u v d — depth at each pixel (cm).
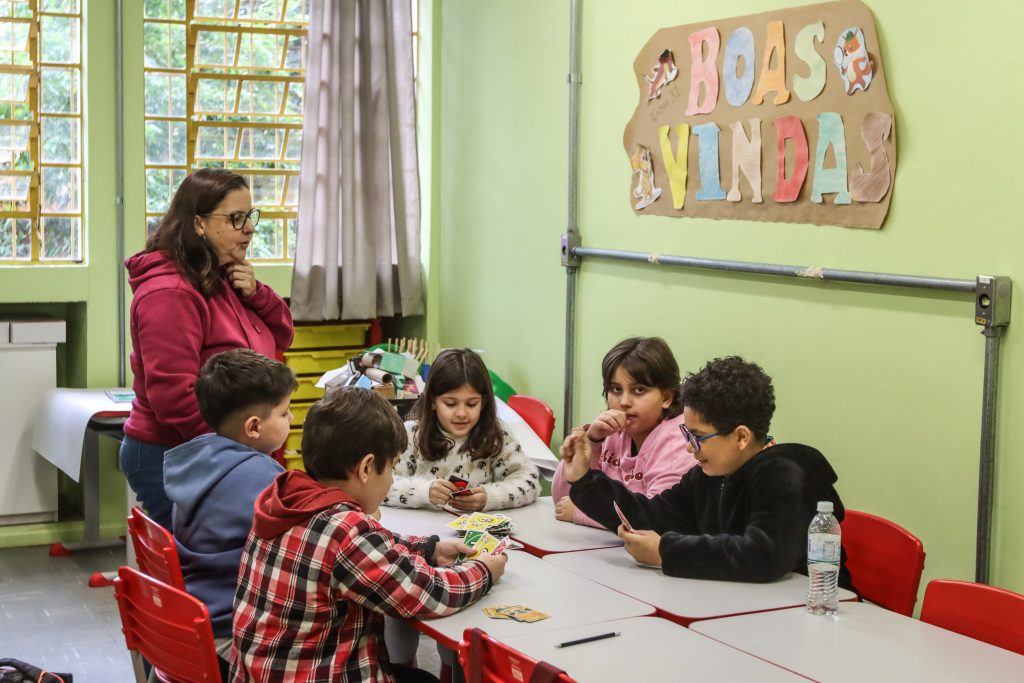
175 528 240
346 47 483
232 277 301
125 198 467
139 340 283
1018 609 196
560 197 423
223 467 233
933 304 280
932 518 283
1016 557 262
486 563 217
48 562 448
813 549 208
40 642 363
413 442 298
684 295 362
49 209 467
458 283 504
